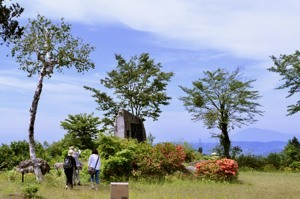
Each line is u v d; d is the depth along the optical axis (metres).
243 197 16.75
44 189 18.31
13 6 16.67
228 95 49.22
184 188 20.94
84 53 23.61
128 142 27.28
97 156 20.09
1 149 30.19
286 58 47.34
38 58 22.84
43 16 22.86
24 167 24.47
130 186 21.39
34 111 22.14
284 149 48.75
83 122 40.81
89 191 18.33
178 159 27.30
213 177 26.64
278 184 25.73
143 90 52.88
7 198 14.89
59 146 41.66
